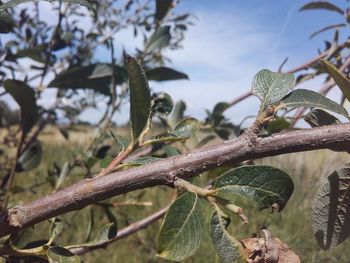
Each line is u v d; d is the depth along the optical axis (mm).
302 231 785
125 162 173
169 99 208
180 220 135
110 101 346
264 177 146
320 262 646
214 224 141
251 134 143
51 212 146
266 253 143
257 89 163
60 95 436
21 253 164
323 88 321
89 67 294
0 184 391
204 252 808
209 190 143
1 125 427
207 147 145
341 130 141
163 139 177
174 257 132
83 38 420
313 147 141
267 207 147
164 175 143
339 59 340
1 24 193
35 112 242
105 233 185
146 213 931
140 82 162
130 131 175
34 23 400
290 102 160
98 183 145
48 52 372
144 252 908
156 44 342
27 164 344
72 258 158
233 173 145
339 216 162
